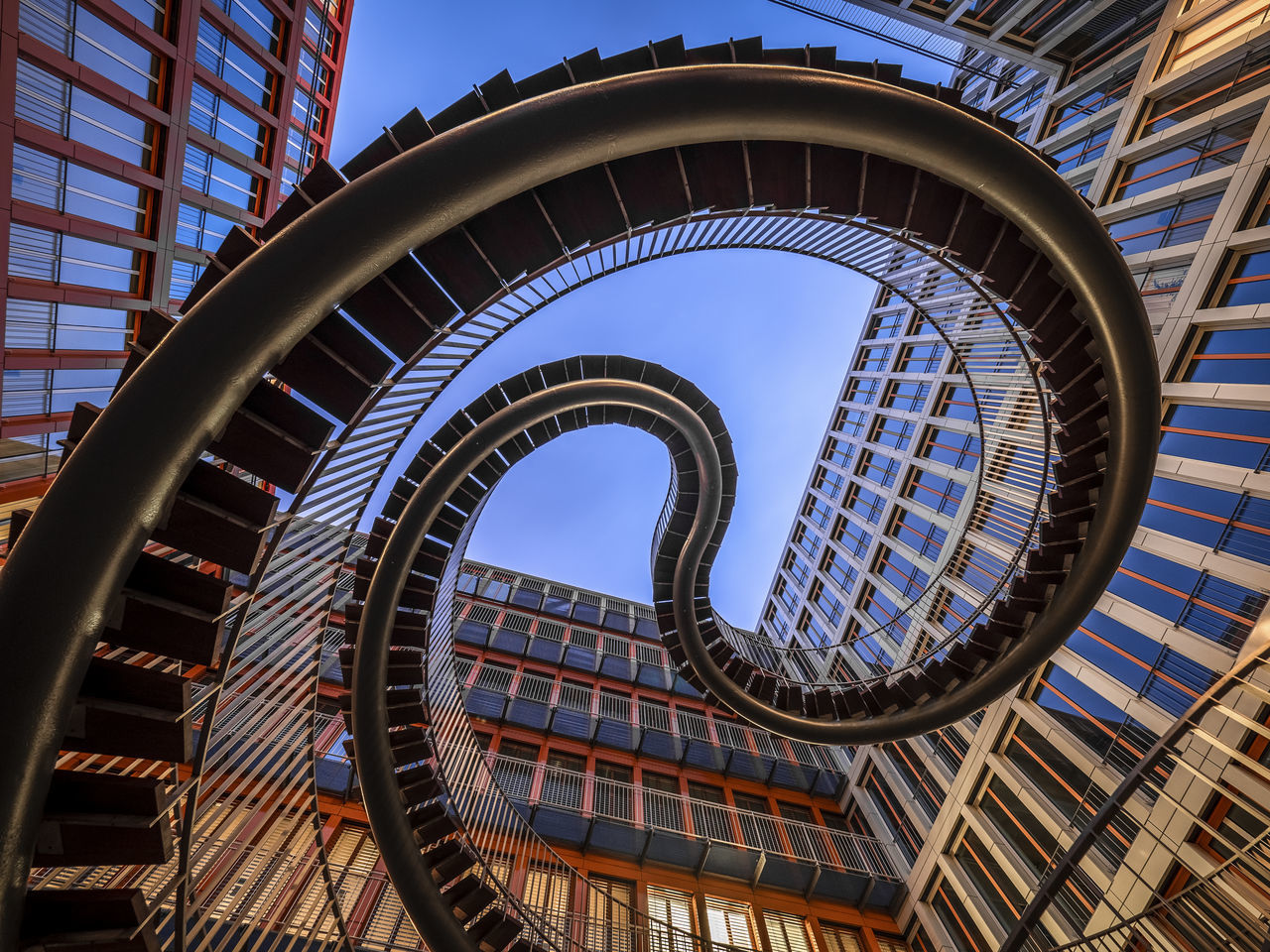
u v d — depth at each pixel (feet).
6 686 11.47
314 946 31.27
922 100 21.71
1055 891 32.99
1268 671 33.60
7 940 12.25
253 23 74.08
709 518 48.19
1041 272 29.99
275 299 14.52
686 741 67.72
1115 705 43.96
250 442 18.51
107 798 15.43
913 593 75.10
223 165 71.77
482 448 38.09
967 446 72.79
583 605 91.20
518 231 23.61
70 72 51.60
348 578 68.74
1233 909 30.04
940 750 61.57
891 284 43.73
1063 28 62.49
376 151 20.80
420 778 32.81
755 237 37.27
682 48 24.43
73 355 56.03
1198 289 43.37
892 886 55.93
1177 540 41.98
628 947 44.42
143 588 16.67
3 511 44.65
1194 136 47.98
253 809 23.04
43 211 51.29
